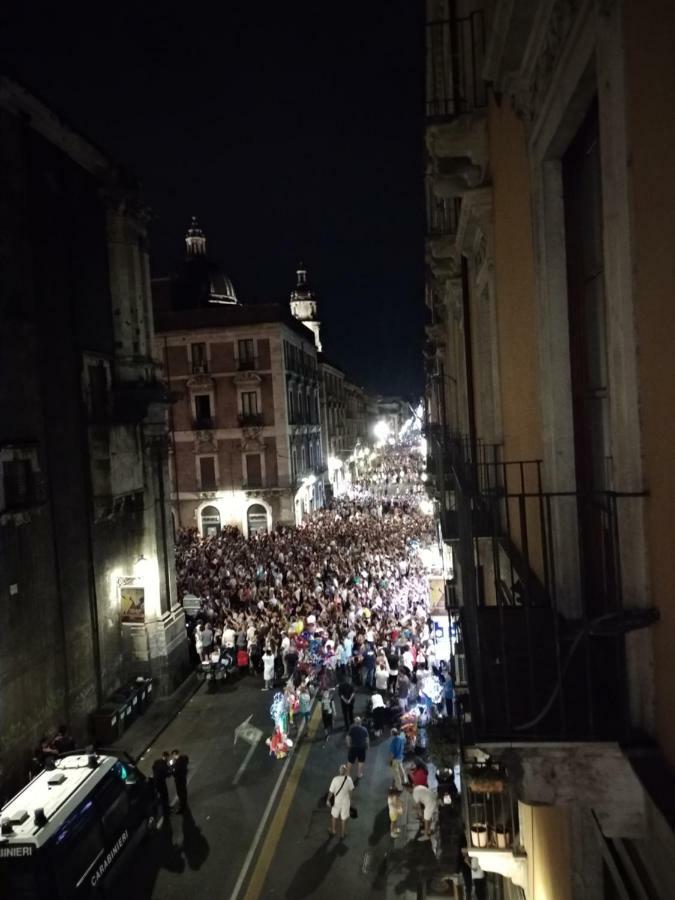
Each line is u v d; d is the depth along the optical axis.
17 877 8.70
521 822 6.99
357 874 11.30
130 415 19.62
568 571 4.54
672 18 2.34
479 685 3.47
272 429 43.72
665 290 2.53
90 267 18.75
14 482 14.50
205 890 11.15
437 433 11.13
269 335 43.69
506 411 6.88
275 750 15.57
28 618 14.71
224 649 20.89
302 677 18.30
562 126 4.00
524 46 4.85
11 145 15.13
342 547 33.03
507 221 6.03
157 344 44.66
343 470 71.06
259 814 13.29
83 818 9.85
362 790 13.91
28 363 15.34
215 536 42.19
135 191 20.08
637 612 2.85
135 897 10.62
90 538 17.73
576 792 3.14
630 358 2.89
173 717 18.33
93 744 16.80
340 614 21.64
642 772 2.85
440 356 20.28
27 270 15.48
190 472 44.62
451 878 10.66
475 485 6.51
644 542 2.92
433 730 13.49
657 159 2.53
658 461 2.72
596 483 4.27
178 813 13.44
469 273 10.28
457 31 8.86
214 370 44.28
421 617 21.14
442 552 17.28
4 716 13.58
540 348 4.72
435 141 7.32
